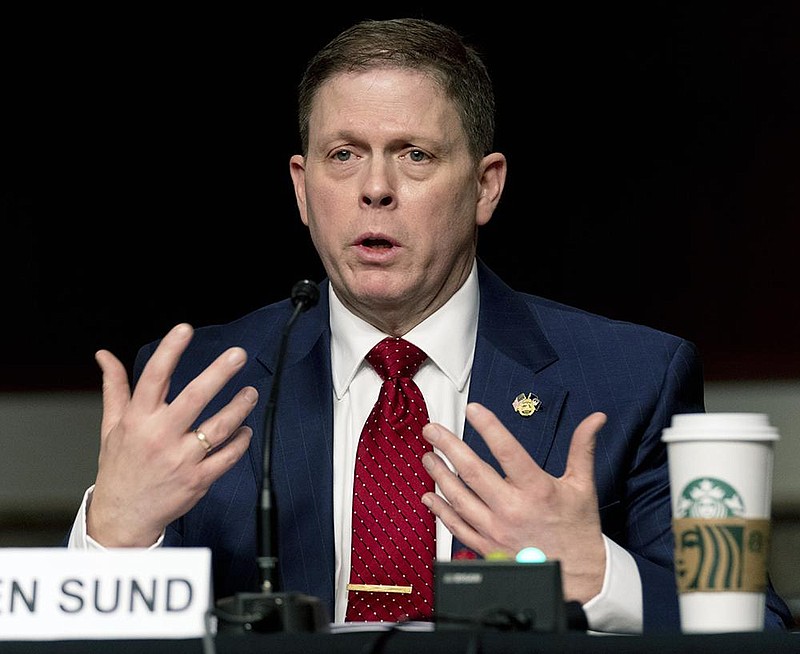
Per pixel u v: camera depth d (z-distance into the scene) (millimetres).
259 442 7332
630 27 15359
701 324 15344
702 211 15336
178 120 16078
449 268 7375
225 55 16016
